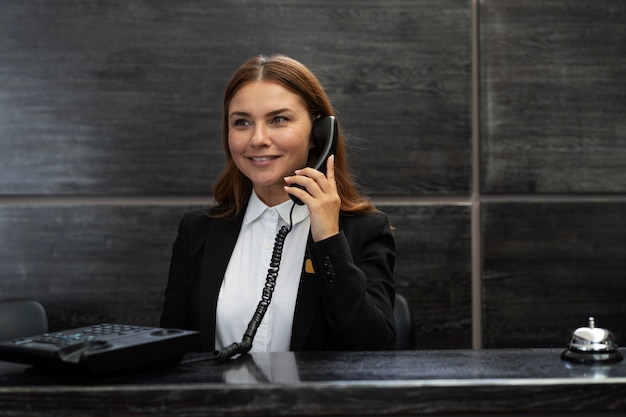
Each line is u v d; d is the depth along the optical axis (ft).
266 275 4.97
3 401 2.86
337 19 8.29
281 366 3.33
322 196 4.53
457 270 8.45
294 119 4.87
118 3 8.15
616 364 3.31
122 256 8.27
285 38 8.27
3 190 8.10
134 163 8.22
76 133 8.16
